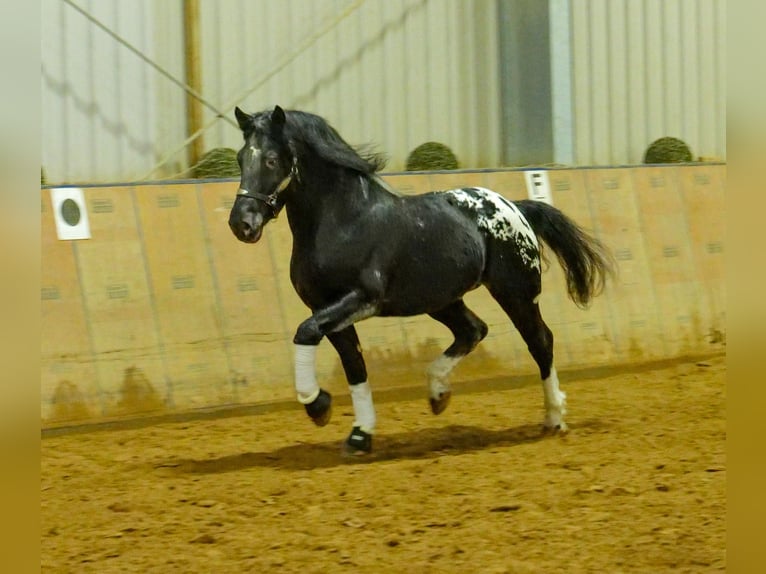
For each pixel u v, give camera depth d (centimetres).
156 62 1590
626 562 672
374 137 1744
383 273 968
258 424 1197
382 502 834
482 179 1470
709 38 1981
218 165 1548
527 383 1422
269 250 1323
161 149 1597
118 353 1198
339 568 673
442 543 722
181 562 693
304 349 945
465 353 1072
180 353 1233
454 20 1788
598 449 1018
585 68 1867
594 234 1525
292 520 791
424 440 1088
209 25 1617
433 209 1005
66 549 732
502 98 1831
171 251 1262
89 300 1196
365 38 1725
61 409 1153
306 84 1686
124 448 1085
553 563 674
